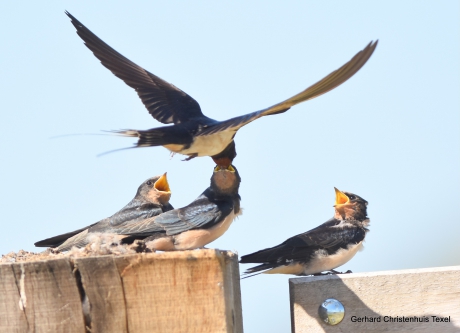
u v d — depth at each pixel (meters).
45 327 8.84
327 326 11.20
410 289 11.25
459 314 11.17
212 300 8.88
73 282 8.86
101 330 8.81
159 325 8.87
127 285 8.89
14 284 8.89
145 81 13.53
